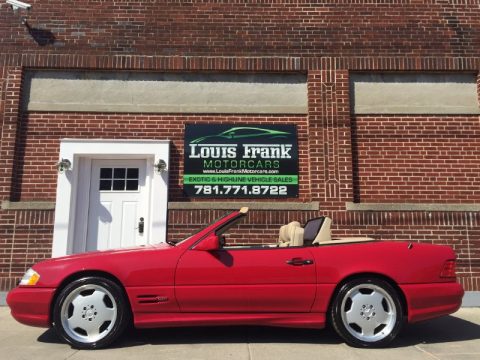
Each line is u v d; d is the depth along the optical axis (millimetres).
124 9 8789
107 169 8570
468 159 8578
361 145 8609
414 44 8836
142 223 8398
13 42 8570
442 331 6137
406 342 5539
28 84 8594
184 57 8688
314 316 5242
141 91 8680
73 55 8578
